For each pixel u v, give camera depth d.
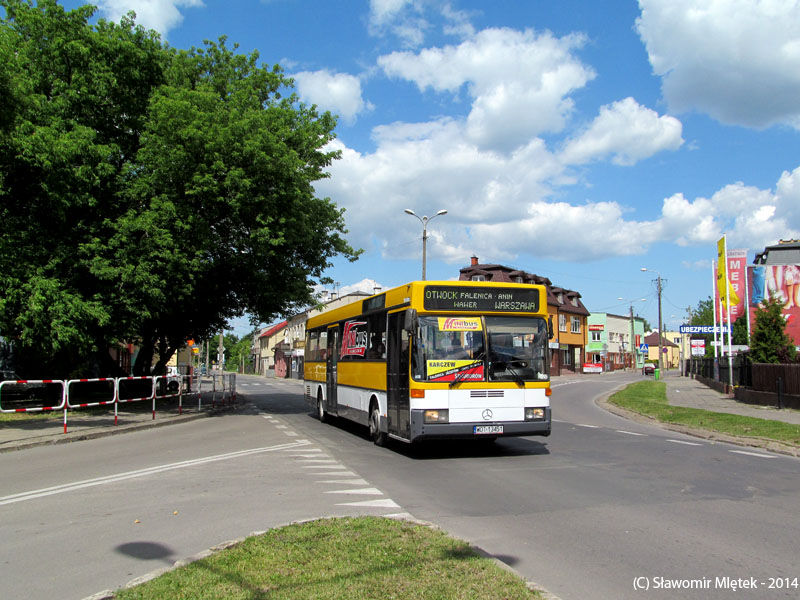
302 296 24.22
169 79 21.62
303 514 6.96
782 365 22.19
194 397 30.84
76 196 18.45
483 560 4.99
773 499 7.78
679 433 16.09
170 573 4.71
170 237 18.88
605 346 97.44
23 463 11.22
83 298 18.86
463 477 9.45
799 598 4.50
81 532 6.30
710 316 65.00
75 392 25.48
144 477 9.50
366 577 4.59
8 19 20.45
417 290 11.42
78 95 19.73
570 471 9.96
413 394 11.13
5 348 23.36
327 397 18.39
